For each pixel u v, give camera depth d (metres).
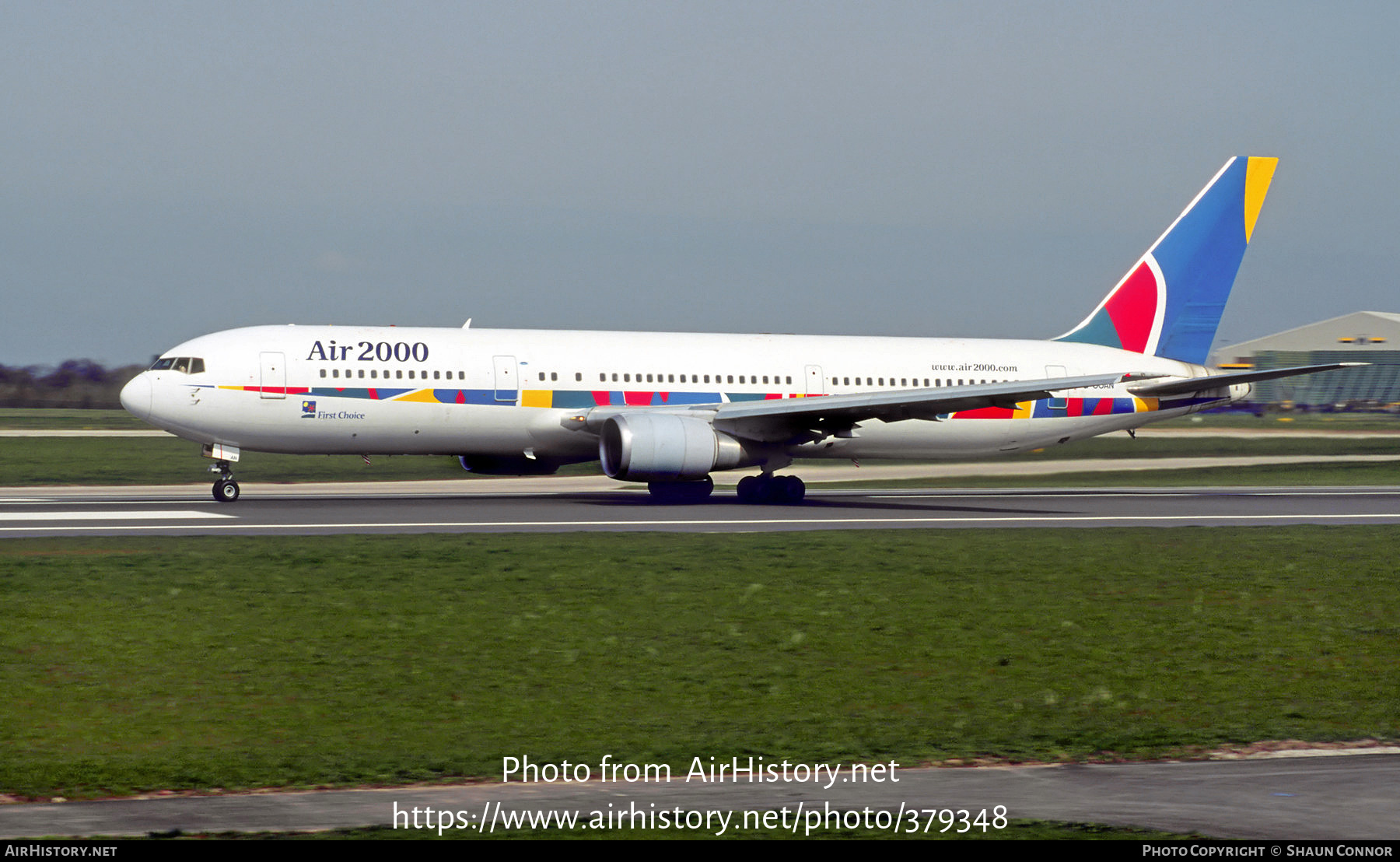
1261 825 24.36
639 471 89.00
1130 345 114.38
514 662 40.16
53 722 32.91
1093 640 44.75
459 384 93.00
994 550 67.19
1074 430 110.69
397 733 32.41
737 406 94.38
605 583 53.88
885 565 60.78
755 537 71.19
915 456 107.75
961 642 44.16
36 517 80.00
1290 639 45.34
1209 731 32.84
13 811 25.23
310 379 90.44
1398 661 42.31
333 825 24.42
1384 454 179.75
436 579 54.38
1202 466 163.88
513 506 92.38
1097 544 70.88
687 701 36.16
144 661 39.22
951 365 107.25
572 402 95.44
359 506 90.81
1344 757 30.09
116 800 26.17
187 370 89.25
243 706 34.78
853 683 38.50
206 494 108.94
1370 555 67.44
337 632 43.69
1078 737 32.25
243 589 51.06
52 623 43.88
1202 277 115.88
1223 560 64.62
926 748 31.05
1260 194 116.50
